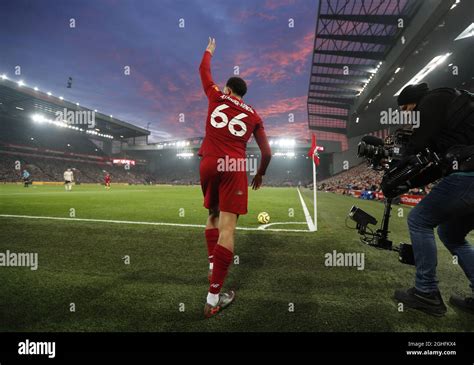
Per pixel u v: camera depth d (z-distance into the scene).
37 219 4.89
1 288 1.97
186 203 9.08
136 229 4.13
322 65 24.92
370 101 28.12
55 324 1.50
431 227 1.78
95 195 12.88
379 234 2.35
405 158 1.96
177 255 2.86
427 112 1.67
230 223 1.82
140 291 1.95
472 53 18.81
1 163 40.50
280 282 2.16
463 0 13.35
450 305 1.82
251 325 1.52
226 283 2.13
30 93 37.97
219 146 1.89
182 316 1.60
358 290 2.01
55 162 50.53
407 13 16.58
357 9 17.23
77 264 2.54
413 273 2.36
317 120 43.66
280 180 66.50
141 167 74.44
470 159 1.57
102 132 61.78
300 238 3.72
